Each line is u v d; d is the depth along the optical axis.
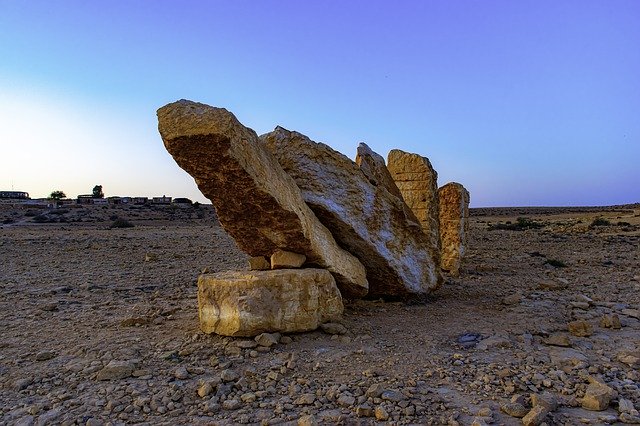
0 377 5.63
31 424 4.49
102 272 13.52
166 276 12.89
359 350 6.34
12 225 37.91
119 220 37.94
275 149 8.13
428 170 10.99
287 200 6.92
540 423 4.32
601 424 4.36
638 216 48.69
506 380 5.38
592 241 22.75
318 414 4.65
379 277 9.16
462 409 4.71
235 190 6.44
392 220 8.99
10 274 13.03
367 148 10.15
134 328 7.58
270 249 7.50
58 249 19.06
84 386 5.32
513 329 7.45
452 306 9.17
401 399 4.87
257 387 5.27
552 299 9.65
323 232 8.03
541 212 84.25
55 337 7.14
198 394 5.07
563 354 6.23
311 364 5.93
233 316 6.62
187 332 7.17
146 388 5.23
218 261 16.00
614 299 9.65
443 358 6.16
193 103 5.96
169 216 52.47
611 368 5.67
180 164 6.13
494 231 33.47
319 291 7.20
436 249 9.90
